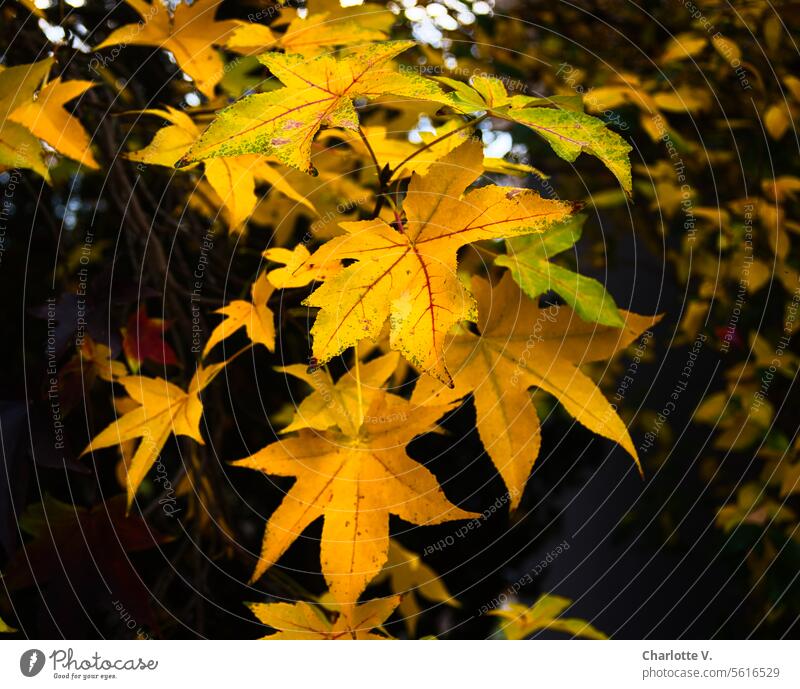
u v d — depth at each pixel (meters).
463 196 0.76
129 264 1.14
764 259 1.29
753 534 1.18
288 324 1.08
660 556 2.20
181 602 1.16
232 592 1.16
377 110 1.07
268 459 0.84
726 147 1.41
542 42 1.52
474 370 0.85
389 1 1.10
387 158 0.90
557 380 0.85
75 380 0.94
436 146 0.85
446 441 1.65
